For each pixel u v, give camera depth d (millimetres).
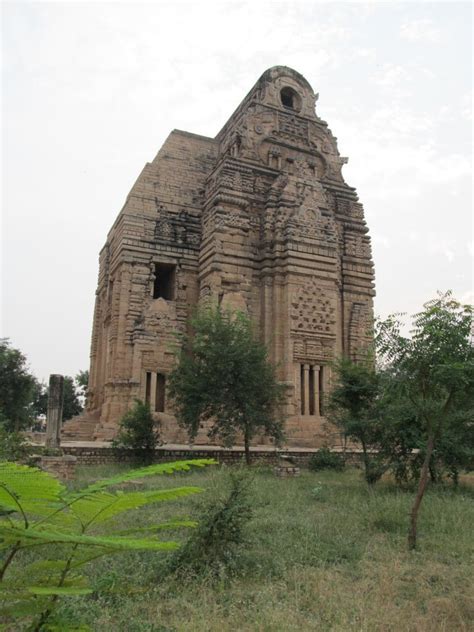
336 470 28953
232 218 40594
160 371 38812
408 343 13469
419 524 14672
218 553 10641
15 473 3666
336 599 9008
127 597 8758
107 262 47156
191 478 21406
